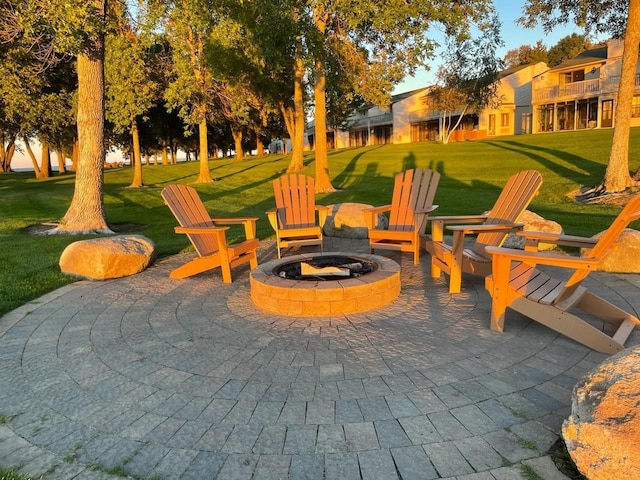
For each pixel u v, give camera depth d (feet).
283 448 7.43
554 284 12.42
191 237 18.49
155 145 112.47
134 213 39.01
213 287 17.46
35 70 41.96
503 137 97.19
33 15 23.62
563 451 7.11
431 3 39.86
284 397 9.02
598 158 52.31
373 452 7.24
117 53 49.42
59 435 8.07
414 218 19.89
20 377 10.40
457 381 9.38
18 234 29.25
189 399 9.11
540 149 65.92
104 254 18.76
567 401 8.52
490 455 7.07
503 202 17.15
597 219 27.27
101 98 29.45
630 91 33.78
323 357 10.76
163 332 12.83
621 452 5.74
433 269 17.43
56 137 80.23
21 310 15.26
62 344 12.23
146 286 17.80
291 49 51.13
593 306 11.97
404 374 9.76
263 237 28.30
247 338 12.12
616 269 16.92
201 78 54.13
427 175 21.53
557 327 10.95
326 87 55.01
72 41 23.49
